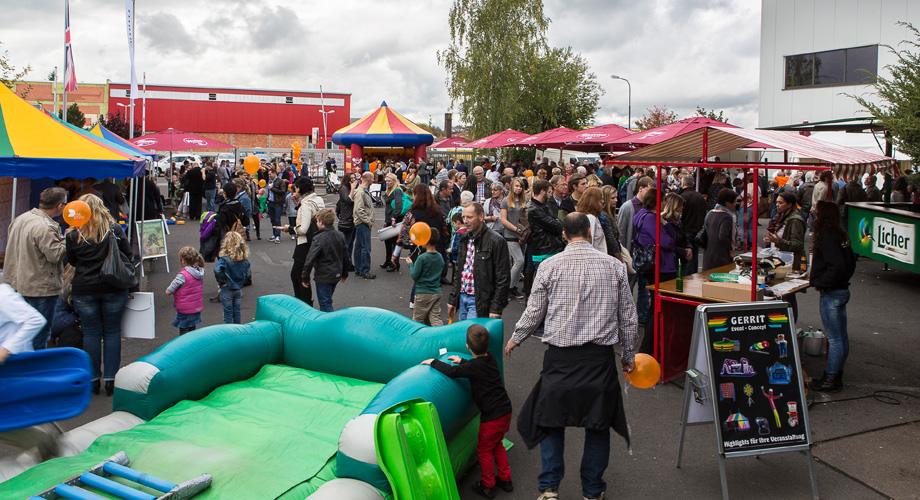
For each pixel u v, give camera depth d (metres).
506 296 5.89
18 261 5.69
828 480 4.50
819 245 5.92
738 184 13.13
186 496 3.43
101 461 3.85
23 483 3.56
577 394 3.90
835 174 4.73
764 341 4.43
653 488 4.40
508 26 36.66
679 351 6.61
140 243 9.53
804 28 25.86
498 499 4.23
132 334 5.86
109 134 12.64
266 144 53.41
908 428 5.32
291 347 5.57
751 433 4.29
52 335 6.07
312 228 8.36
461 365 4.24
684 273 7.98
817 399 5.95
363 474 3.53
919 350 7.39
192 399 4.84
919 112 9.58
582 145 19.69
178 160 39.78
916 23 22.59
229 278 7.30
